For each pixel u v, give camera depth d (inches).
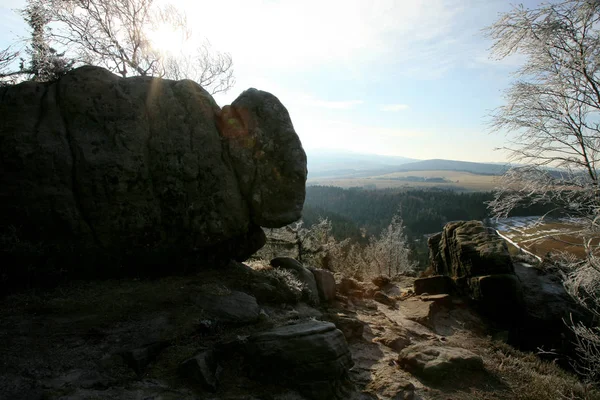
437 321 390.6
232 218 315.6
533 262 514.9
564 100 281.4
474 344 343.6
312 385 203.0
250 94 331.3
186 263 310.0
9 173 255.0
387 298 437.7
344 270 826.2
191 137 308.3
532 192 295.9
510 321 400.2
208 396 187.6
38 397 160.7
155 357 206.4
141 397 175.5
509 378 272.5
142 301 251.3
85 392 169.3
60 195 262.8
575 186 279.3
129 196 280.1
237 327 248.8
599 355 255.9
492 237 467.5
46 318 220.1
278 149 326.0
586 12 246.2
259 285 309.9
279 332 219.1
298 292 334.3
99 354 196.5
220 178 312.3
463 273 458.9
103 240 274.1
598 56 247.8
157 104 303.9
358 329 306.0
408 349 275.1
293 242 655.8
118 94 290.7
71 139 272.7
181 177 298.8
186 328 228.1
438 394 236.5
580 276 257.8
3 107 267.4
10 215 253.3
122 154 279.9
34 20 442.9
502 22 278.8
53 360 186.1
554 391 253.4
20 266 248.8
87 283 269.4
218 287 283.4
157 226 291.6
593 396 252.5
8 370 173.0
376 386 231.0
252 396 195.2
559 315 392.5
